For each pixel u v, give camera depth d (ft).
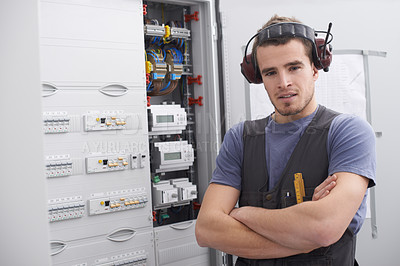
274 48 3.38
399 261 8.03
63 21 6.04
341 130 3.43
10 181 1.33
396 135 8.05
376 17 8.06
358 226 3.42
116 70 6.56
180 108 7.64
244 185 3.85
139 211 6.76
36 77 1.38
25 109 1.35
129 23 6.72
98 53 6.37
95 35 6.34
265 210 3.40
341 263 3.38
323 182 3.30
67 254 6.05
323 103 7.66
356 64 7.80
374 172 3.29
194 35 7.90
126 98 6.66
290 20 3.57
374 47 8.02
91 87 6.29
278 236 3.22
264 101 7.63
